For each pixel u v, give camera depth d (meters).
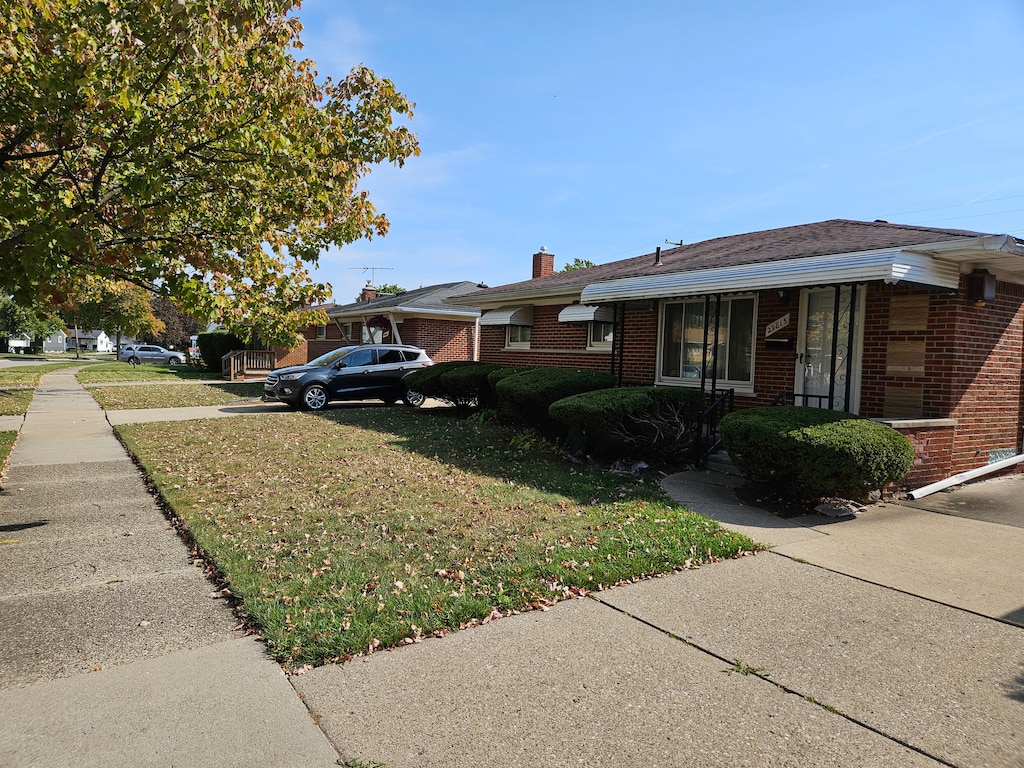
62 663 3.43
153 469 8.36
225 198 5.70
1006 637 3.81
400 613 3.99
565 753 2.71
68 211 4.51
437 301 22.72
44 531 5.83
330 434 11.48
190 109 5.11
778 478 6.92
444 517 6.13
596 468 8.72
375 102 7.25
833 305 8.91
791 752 2.71
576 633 3.82
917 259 6.88
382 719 2.94
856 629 3.90
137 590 4.46
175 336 68.00
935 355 7.82
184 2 4.42
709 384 10.64
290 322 6.02
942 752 2.72
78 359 52.84
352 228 6.99
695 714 2.99
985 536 5.82
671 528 5.79
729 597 4.38
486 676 3.32
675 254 13.38
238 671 3.37
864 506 6.86
